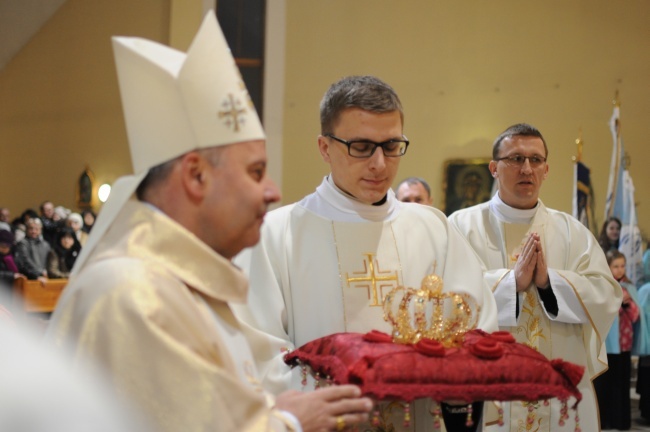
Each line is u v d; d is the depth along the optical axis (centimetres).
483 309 245
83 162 1265
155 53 158
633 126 1055
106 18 1249
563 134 1076
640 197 1045
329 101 235
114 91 1261
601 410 710
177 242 143
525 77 1091
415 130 1120
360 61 1134
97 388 119
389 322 216
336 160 236
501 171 362
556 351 340
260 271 237
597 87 1068
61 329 129
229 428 126
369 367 177
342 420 150
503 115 1095
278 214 251
